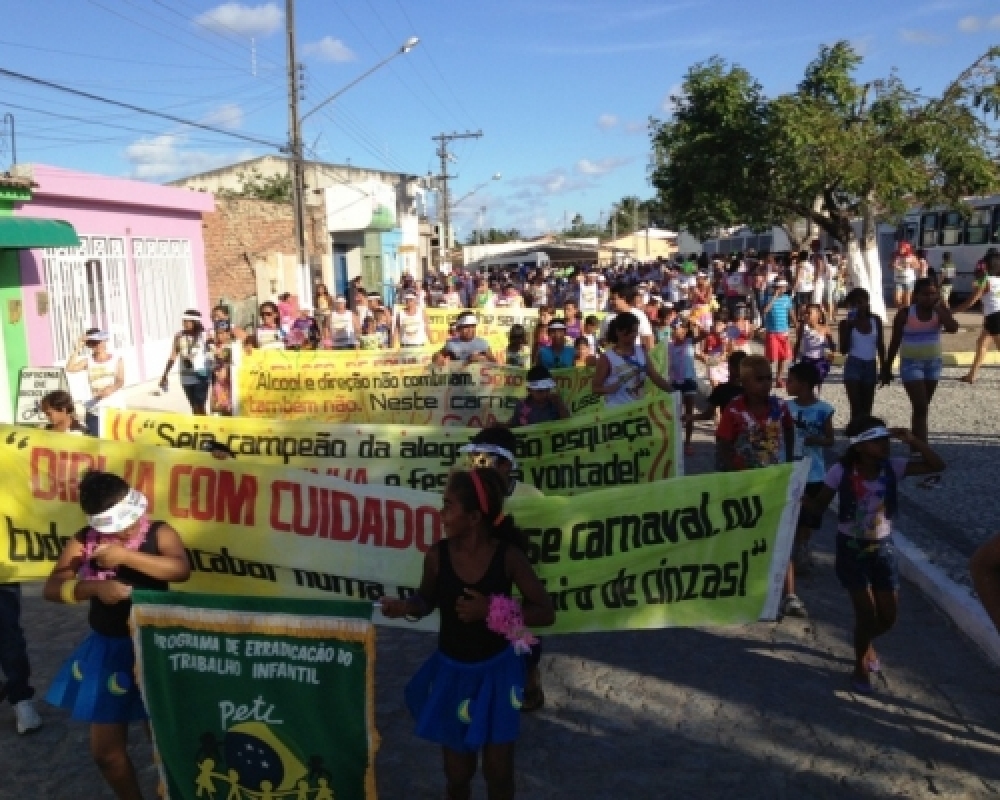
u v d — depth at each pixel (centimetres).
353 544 544
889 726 514
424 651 638
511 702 381
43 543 552
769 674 582
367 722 375
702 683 573
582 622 509
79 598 397
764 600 500
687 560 504
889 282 3741
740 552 501
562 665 607
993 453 1082
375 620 540
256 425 740
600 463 715
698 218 2544
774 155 2238
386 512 543
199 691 385
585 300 2736
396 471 721
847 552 541
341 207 3622
